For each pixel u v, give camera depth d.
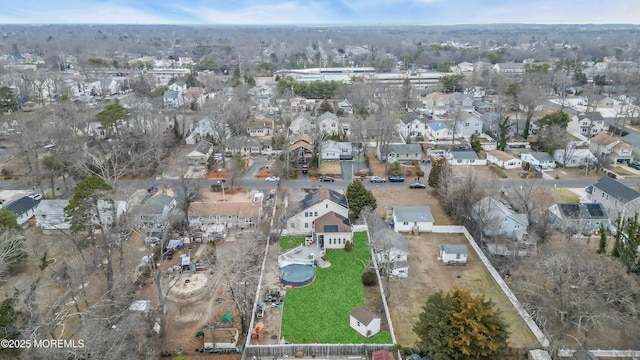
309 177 78.00
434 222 61.12
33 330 32.09
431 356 33.75
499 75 152.38
